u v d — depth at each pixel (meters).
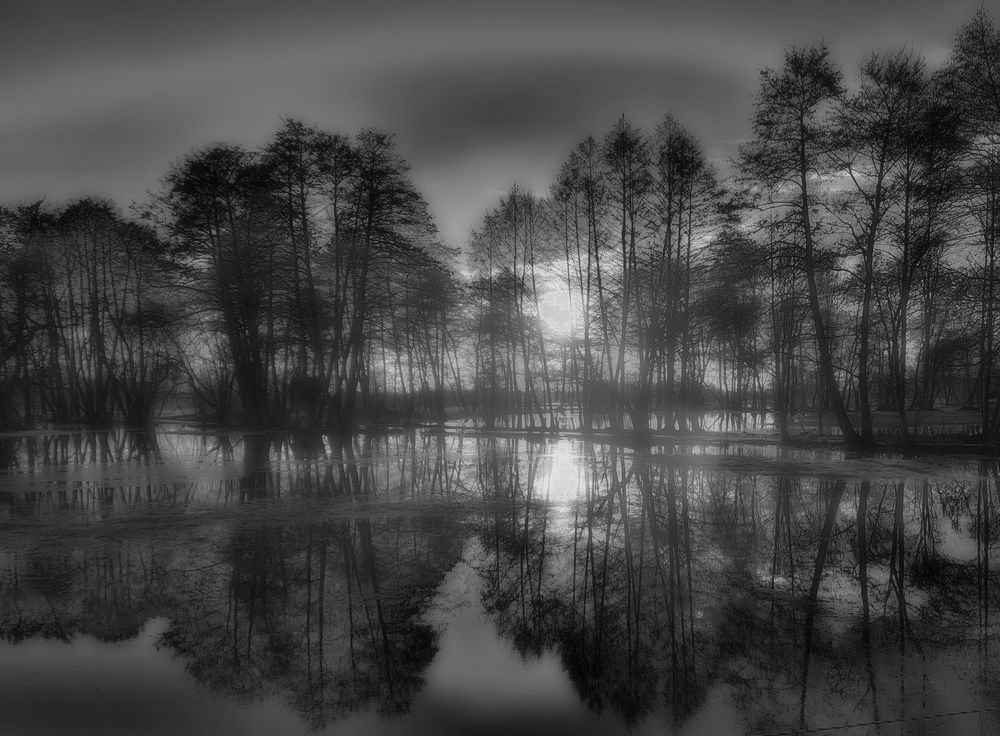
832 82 23.67
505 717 4.68
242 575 8.27
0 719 4.70
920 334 36.16
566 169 32.59
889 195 23.42
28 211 42.44
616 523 11.48
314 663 5.67
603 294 34.12
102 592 7.60
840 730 4.52
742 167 25.16
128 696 5.06
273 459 22.31
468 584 7.91
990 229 21.70
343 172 33.97
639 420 29.80
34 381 45.44
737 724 4.61
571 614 6.88
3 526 11.12
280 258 36.41
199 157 35.50
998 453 22.77
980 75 21.72
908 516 12.04
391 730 4.55
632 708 4.85
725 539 10.23
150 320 41.72
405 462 21.39
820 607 7.04
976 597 7.36
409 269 36.88
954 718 4.65
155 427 41.75
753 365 38.03
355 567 8.64
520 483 16.42
